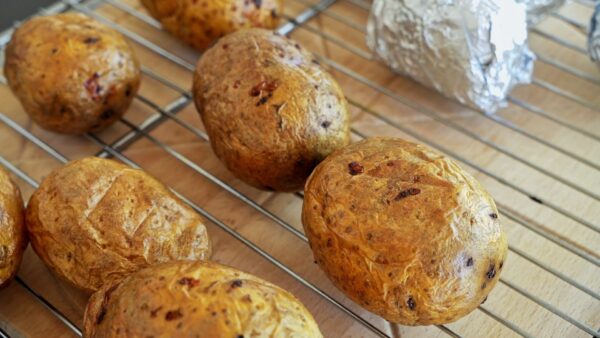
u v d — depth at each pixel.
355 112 0.50
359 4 0.57
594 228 0.42
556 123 0.48
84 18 0.48
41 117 0.46
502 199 0.45
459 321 0.40
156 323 0.33
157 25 0.55
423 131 0.49
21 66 0.45
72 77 0.45
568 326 0.40
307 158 0.41
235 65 0.42
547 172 0.45
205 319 0.32
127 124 0.49
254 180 0.43
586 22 0.54
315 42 0.54
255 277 0.35
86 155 0.48
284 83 0.41
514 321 0.40
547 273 0.42
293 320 0.33
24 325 0.40
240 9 0.50
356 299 0.37
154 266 0.35
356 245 0.36
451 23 0.45
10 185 0.40
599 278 0.41
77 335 0.40
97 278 0.38
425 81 0.49
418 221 0.36
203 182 0.46
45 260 0.39
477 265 0.36
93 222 0.38
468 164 0.46
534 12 0.50
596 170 0.46
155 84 0.52
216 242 0.43
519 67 0.48
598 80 0.50
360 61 0.53
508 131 0.48
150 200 0.39
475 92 0.47
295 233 0.43
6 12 0.60
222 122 0.42
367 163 0.38
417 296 0.36
